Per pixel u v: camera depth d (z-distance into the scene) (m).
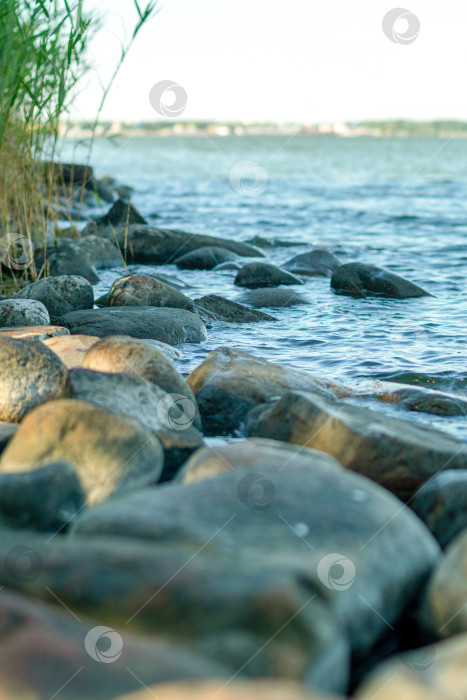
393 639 2.19
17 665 1.64
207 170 31.62
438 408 4.15
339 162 41.12
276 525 2.23
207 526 2.22
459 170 33.34
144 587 1.94
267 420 3.55
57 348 4.57
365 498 2.43
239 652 1.80
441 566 2.22
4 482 2.62
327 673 1.82
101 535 2.26
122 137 7.51
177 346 5.56
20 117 7.08
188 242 10.14
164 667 1.64
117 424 2.95
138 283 6.54
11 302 5.89
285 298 7.15
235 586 1.88
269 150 62.94
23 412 3.69
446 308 6.96
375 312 6.78
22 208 8.06
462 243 11.32
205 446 3.38
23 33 5.92
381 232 12.72
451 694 1.61
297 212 15.51
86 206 14.41
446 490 2.79
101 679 1.60
